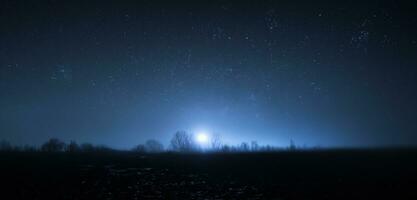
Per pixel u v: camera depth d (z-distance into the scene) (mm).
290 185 27609
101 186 26031
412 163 38500
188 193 24594
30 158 38438
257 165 38625
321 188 26453
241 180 29578
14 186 25000
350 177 30859
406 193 24438
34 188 24672
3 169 31016
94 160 39125
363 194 24375
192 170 34375
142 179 29078
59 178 28266
